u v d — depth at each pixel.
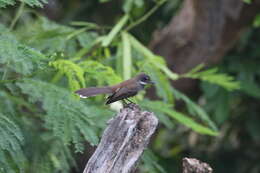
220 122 16.88
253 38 17.83
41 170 10.21
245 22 16.05
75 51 12.41
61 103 9.36
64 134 9.00
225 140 19.73
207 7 15.15
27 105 10.91
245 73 17.16
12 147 8.29
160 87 11.54
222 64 17.27
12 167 8.85
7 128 8.40
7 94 10.62
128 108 7.74
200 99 18.98
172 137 20.17
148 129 7.55
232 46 16.39
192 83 16.39
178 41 15.75
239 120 19.47
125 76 11.61
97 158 7.50
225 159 19.69
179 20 15.94
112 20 19.27
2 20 14.98
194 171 7.61
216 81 12.09
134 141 7.50
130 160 7.45
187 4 15.90
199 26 15.48
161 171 10.99
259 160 19.58
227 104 16.94
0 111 9.70
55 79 11.27
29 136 10.38
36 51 8.62
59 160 10.46
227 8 15.73
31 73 9.09
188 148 19.95
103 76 9.90
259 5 15.67
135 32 16.64
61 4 19.75
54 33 12.22
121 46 12.36
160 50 15.95
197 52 15.73
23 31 12.42
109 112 10.52
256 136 18.84
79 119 9.22
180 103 16.44
